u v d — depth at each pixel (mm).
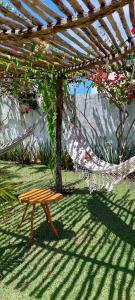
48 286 3230
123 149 7898
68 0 2303
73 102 7582
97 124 8445
